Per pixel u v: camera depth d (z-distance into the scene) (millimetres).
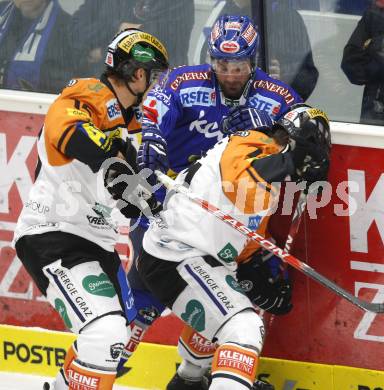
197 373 13305
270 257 12734
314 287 13344
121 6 13828
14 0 14000
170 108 12672
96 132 10828
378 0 12984
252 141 11531
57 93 14055
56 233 11398
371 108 13234
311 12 13297
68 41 13969
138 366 14023
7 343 14211
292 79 13547
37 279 11461
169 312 13789
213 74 12727
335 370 13484
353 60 13219
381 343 13289
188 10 13695
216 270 11602
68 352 11609
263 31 13484
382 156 12836
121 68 11539
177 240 11766
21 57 14078
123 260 13703
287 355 13648
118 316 11125
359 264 13211
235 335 11188
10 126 13766
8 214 14016
